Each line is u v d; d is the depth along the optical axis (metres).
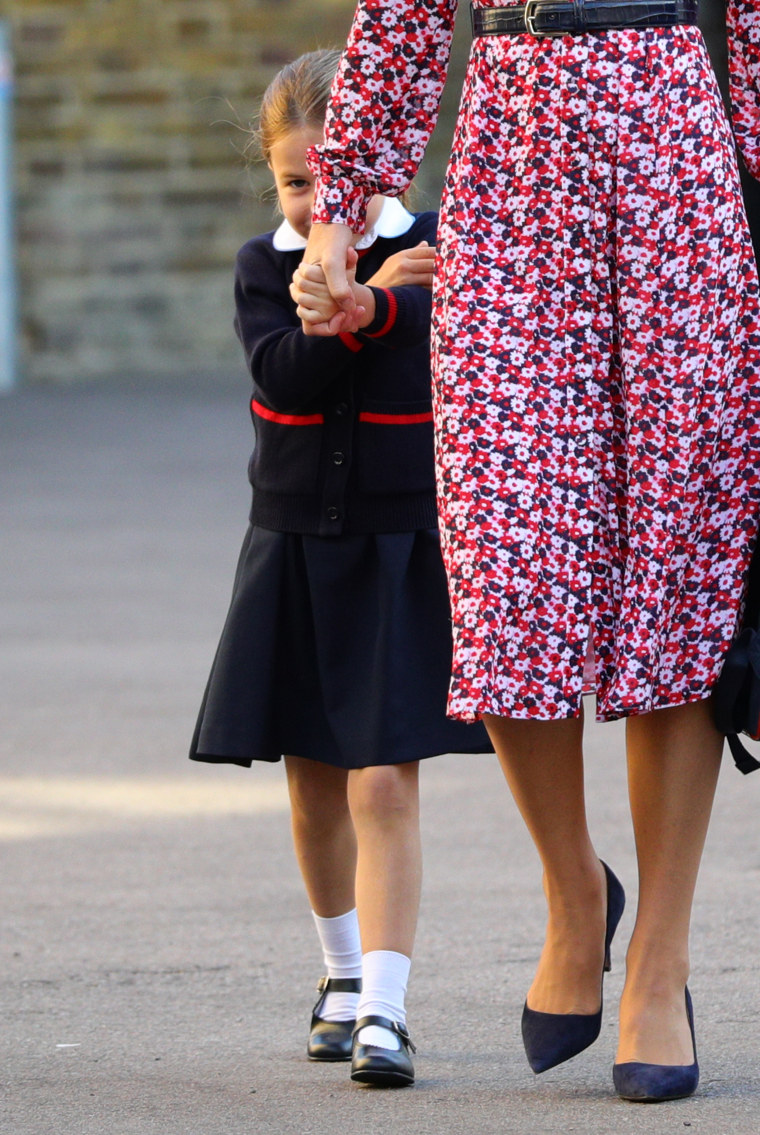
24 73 71.50
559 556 9.88
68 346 73.00
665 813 10.26
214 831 17.48
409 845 11.05
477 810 18.08
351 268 10.70
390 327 11.13
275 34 71.38
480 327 9.96
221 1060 11.27
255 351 11.63
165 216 72.62
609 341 9.90
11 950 13.78
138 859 16.48
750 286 10.13
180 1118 10.09
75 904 15.05
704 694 10.06
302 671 11.66
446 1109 10.12
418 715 11.21
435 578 11.52
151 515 38.19
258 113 12.62
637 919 10.39
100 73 71.62
